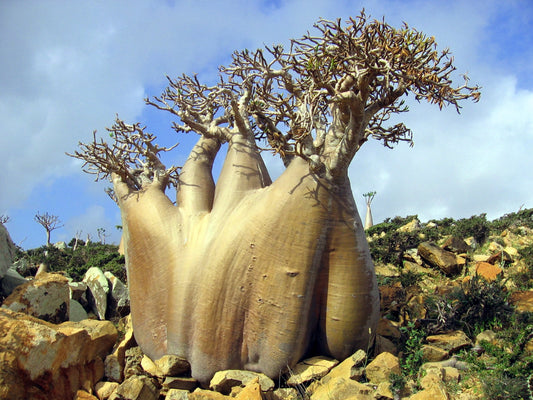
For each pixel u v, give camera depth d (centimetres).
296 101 1250
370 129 1280
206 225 1187
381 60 988
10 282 1412
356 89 1096
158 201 1282
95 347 1162
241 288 1080
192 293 1122
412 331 1156
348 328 1070
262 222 1080
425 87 1019
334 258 1066
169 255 1193
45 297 1282
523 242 1941
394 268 1836
